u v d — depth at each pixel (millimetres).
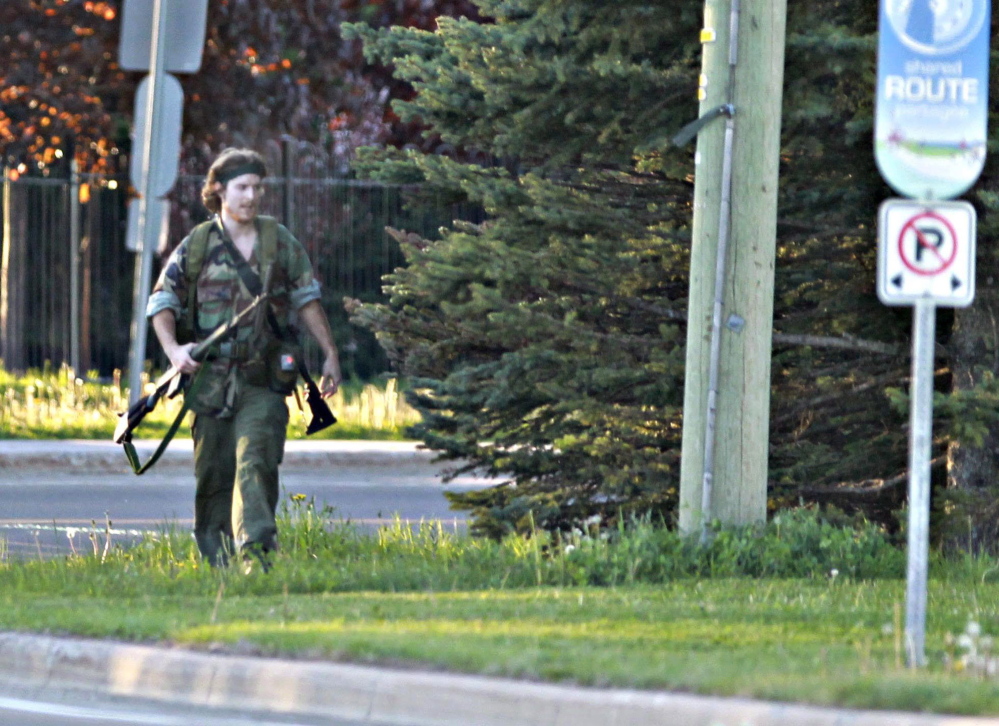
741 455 36281
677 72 37625
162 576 34375
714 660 24438
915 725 20984
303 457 67812
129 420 36406
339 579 34219
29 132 92500
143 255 54188
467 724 23203
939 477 40250
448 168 41812
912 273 25344
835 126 37844
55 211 87312
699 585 33156
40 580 34281
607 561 35312
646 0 36750
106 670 26156
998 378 37844
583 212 39312
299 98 91750
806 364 39625
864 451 39000
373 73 102312
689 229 39781
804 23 36938
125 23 52969
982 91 25516
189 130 90688
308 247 87812
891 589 33219
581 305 39969
